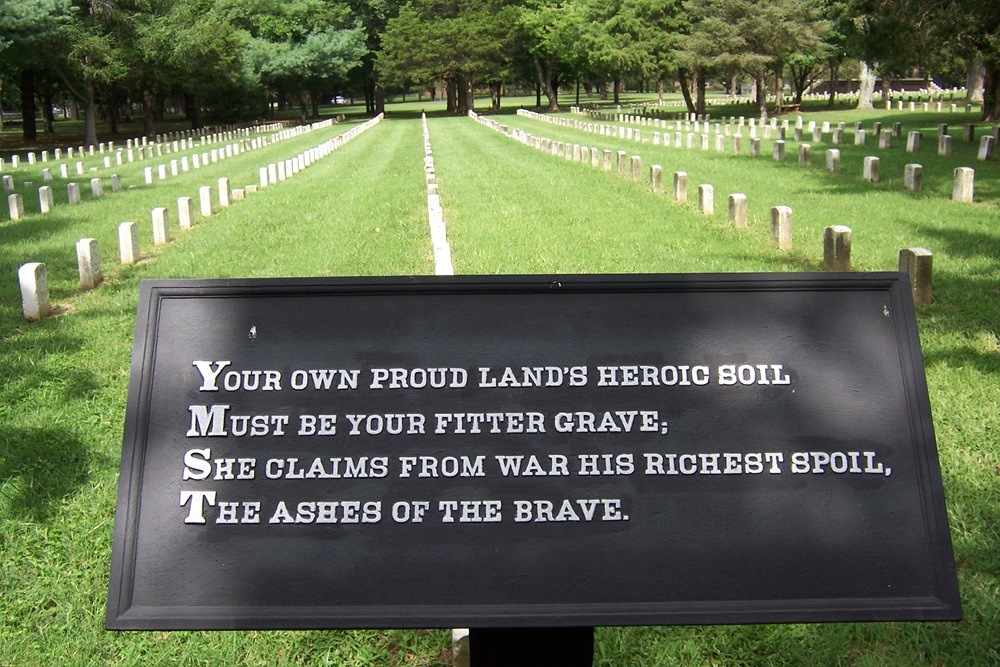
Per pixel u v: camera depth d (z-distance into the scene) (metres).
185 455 2.27
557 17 43.56
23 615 3.10
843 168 14.36
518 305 2.43
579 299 2.44
